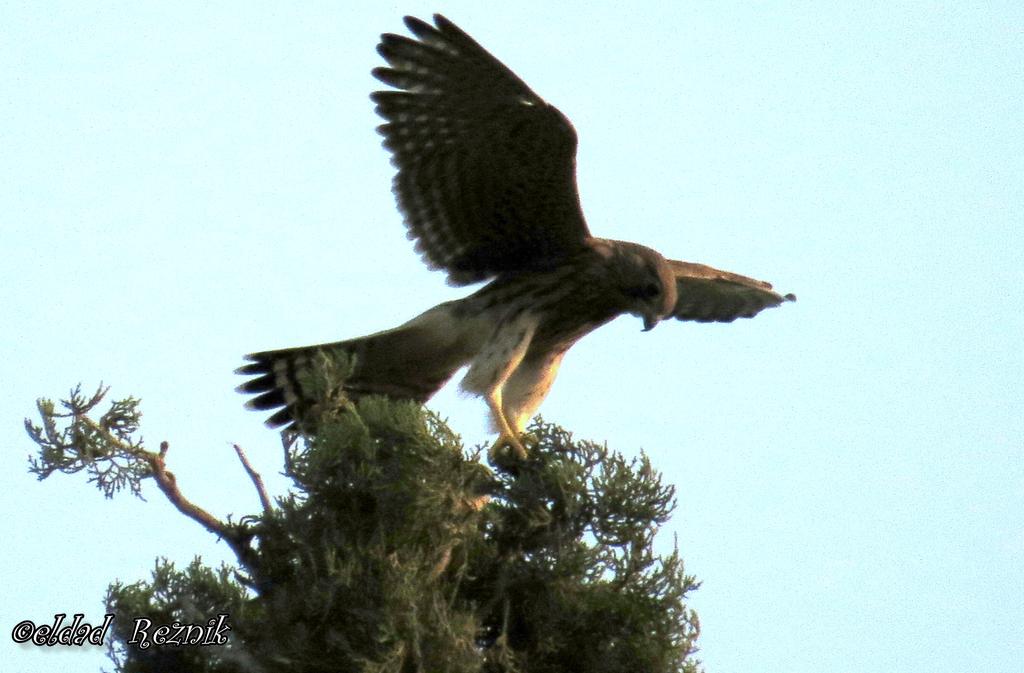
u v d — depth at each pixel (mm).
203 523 11023
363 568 10430
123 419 11086
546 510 11156
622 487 11039
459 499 10812
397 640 9953
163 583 11031
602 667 11031
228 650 10703
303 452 10805
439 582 10914
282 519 10812
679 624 11156
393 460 10680
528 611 11133
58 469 10938
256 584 11031
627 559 11219
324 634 10367
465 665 10148
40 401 10938
